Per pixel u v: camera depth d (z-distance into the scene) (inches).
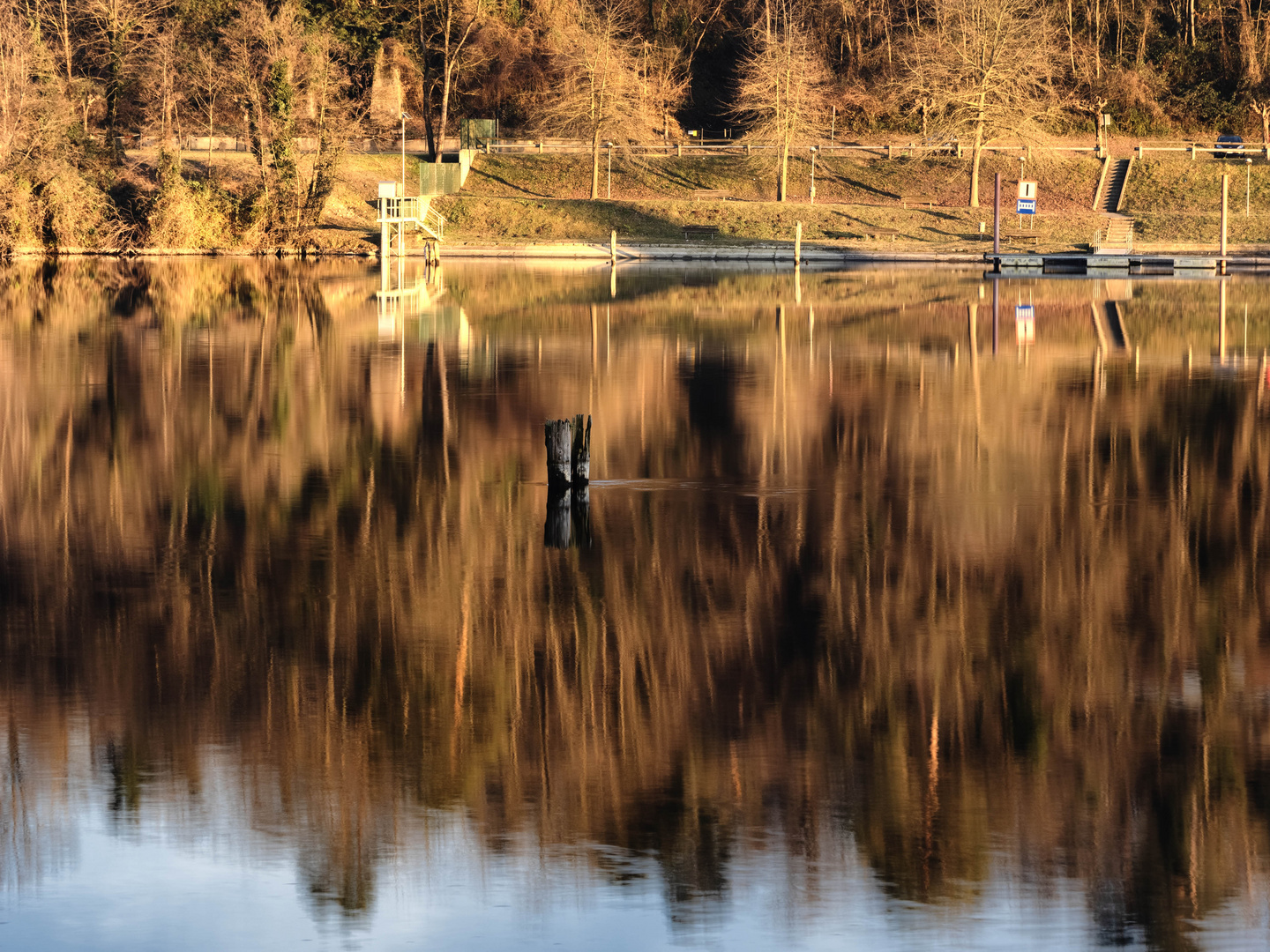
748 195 7765.8
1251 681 1130.7
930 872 823.7
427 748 991.6
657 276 5629.9
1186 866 829.8
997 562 1481.3
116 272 5689.0
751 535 1583.4
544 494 1795.0
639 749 986.1
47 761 968.3
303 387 2677.2
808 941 754.8
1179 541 1567.4
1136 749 992.9
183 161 7426.2
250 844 858.8
